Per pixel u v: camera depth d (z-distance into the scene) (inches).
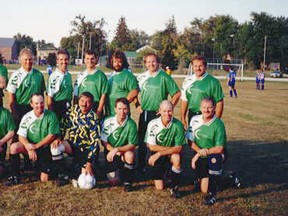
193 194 221.9
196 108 245.1
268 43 2896.2
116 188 227.3
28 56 245.9
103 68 1892.2
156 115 256.4
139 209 196.4
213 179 209.6
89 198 209.5
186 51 2436.0
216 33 3137.3
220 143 218.5
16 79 246.5
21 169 254.5
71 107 238.8
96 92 256.1
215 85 241.8
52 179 237.0
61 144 230.1
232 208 202.1
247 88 1212.5
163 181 228.5
